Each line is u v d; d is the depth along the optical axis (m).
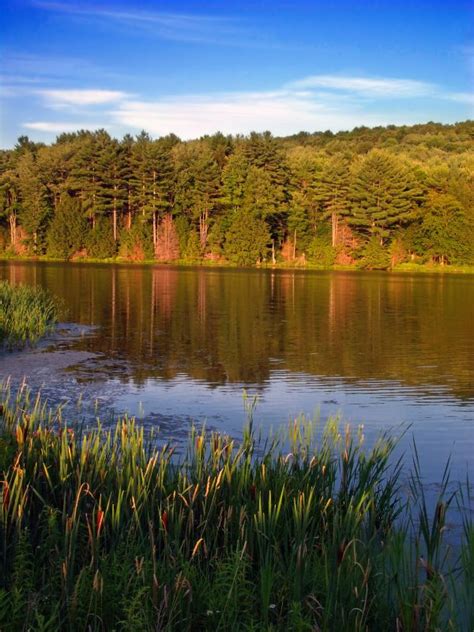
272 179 79.31
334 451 9.41
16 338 19.16
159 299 34.72
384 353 19.11
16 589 4.64
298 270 71.00
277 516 5.77
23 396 12.64
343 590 4.95
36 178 80.19
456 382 15.16
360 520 6.00
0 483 6.36
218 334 22.52
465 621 5.15
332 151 113.44
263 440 10.05
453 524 7.09
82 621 4.73
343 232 79.06
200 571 5.29
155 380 14.92
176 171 81.00
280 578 5.21
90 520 5.88
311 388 14.41
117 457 7.14
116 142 81.06
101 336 21.59
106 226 80.81
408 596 4.97
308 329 24.20
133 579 5.01
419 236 77.81
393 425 11.41
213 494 6.17
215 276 56.44
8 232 85.81
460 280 57.91
